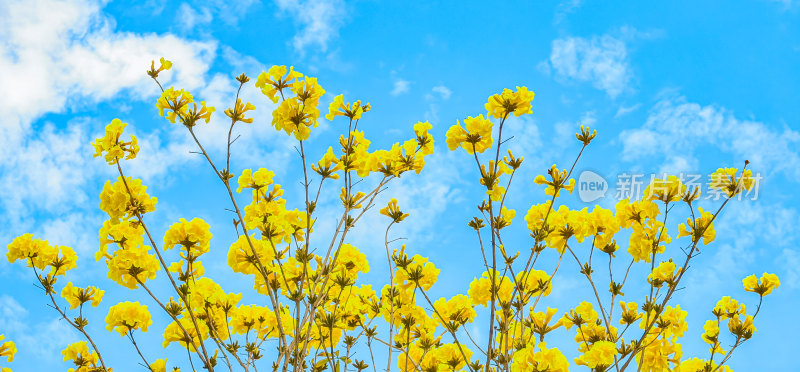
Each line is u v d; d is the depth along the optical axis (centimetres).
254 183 396
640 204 373
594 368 343
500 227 373
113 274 362
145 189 362
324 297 402
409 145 386
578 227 388
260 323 432
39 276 392
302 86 361
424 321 413
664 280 375
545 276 414
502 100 346
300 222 390
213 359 388
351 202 376
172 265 385
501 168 356
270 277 402
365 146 382
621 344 386
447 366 403
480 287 406
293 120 357
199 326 409
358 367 434
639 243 372
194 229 382
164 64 361
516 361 315
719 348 433
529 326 391
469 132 356
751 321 426
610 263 394
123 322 394
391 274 397
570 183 370
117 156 348
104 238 371
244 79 363
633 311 405
